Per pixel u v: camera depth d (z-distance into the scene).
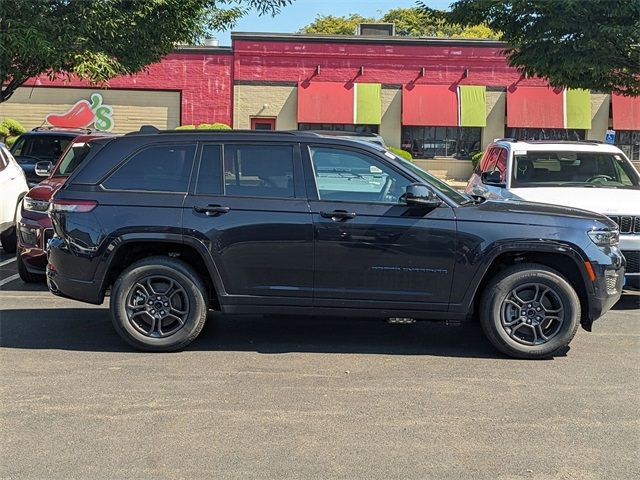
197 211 5.89
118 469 3.84
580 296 6.08
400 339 6.58
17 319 7.12
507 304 5.91
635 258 7.91
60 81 26.59
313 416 4.63
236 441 4.22
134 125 27.31
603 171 9.46
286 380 5.34
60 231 6.02
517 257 6.06
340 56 27.23
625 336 6.77
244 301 5.95
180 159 6.07
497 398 5.00
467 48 27.30
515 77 27.47
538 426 4.51
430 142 27.92
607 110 27.80
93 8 11.66
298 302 5.93
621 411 4.78
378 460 3.99
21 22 10.89
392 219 5.82
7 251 11.05
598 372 5.63
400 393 5.08
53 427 4.40
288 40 27.11
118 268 6.18
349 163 5.98
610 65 11.25
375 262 5.83
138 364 5.70
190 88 27.23
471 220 5.82
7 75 12.52
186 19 12.99
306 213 5.85
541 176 9.40
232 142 6.06
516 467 3.93
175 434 4.32
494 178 9.35
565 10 10.75
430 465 3.94
